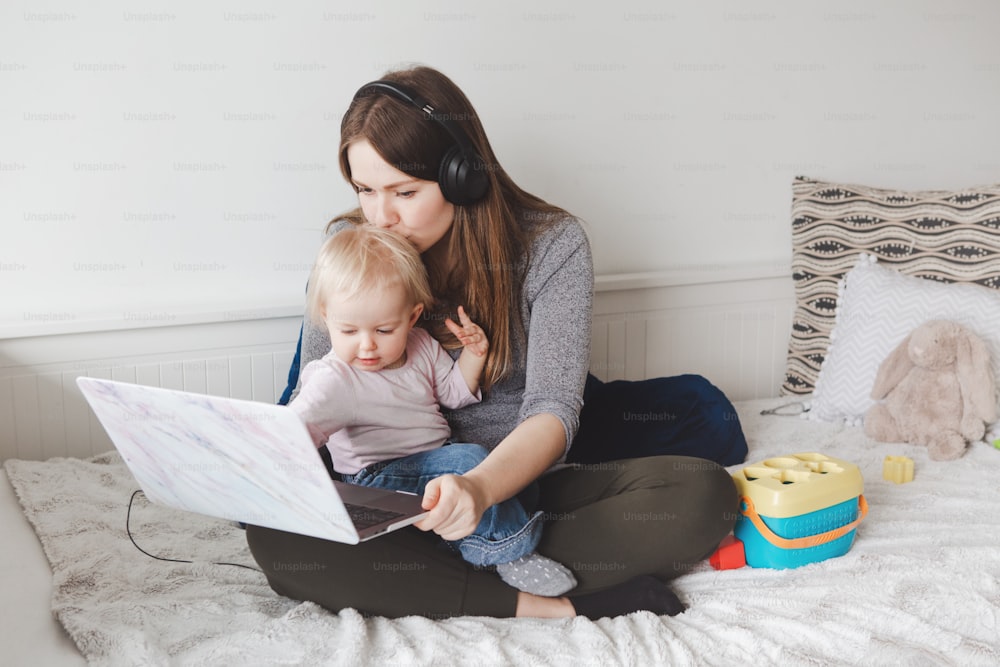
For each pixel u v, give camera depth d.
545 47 2.35
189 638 1.30
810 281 2.56
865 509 1.66
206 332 2.11
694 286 2.58
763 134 2.64
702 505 1.45
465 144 1.46
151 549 1.62
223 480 1.24
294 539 1.36
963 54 2.83
